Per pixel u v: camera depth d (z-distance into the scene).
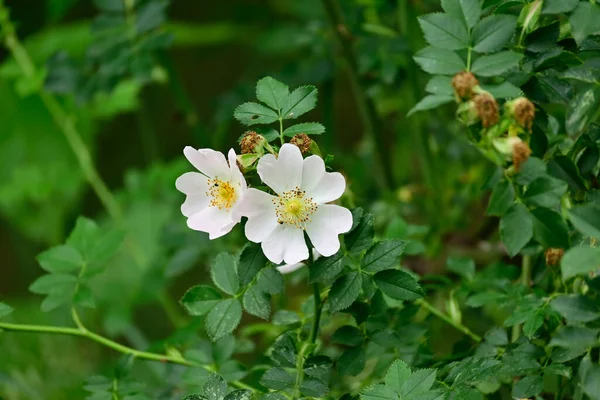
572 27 1.03
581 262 0.96
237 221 1.04
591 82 1.05
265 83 1.06
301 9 1.59
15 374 1.43
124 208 1.58
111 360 1.61
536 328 1.05
